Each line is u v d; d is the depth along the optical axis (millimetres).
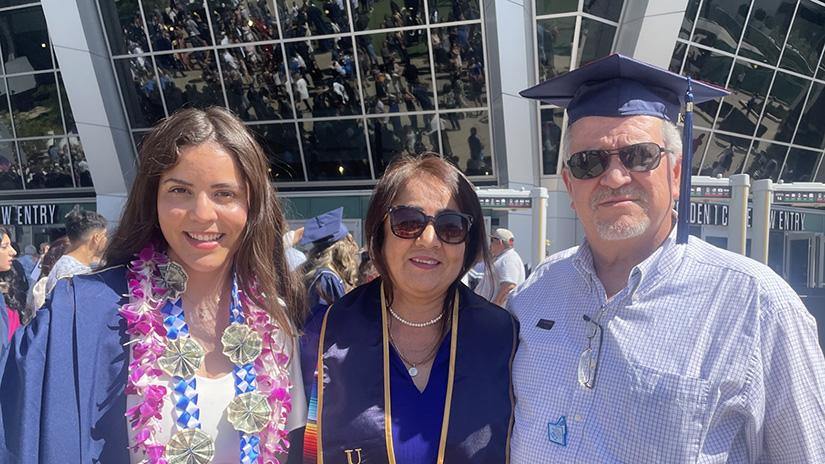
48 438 1358
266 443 1706
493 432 1801
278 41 13336
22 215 16109
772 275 1630
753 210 7809
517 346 1974
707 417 1548
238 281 1849
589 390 1698
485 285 2523
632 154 1752
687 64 12906
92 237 4422
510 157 13023
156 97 14656
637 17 12289
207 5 13281
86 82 14320
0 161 15875
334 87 13680
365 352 1870
